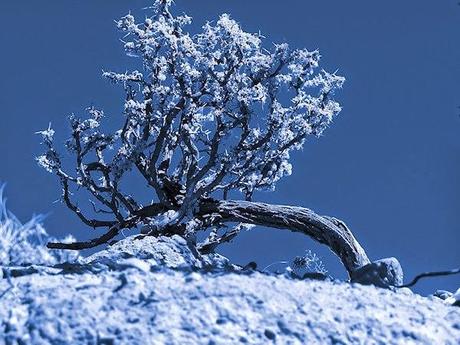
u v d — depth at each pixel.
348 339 4.95
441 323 5.31
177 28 9.71
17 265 6.57
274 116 9.55
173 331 4.80
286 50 9.45
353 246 9.41
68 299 5.16
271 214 9.72
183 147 10.15
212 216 9.84
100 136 10.08
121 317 4.97
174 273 5.79
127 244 8.69
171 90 9.66
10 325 4.97
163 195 9.85
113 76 9.88
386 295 5.75
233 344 4.74
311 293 5.49
